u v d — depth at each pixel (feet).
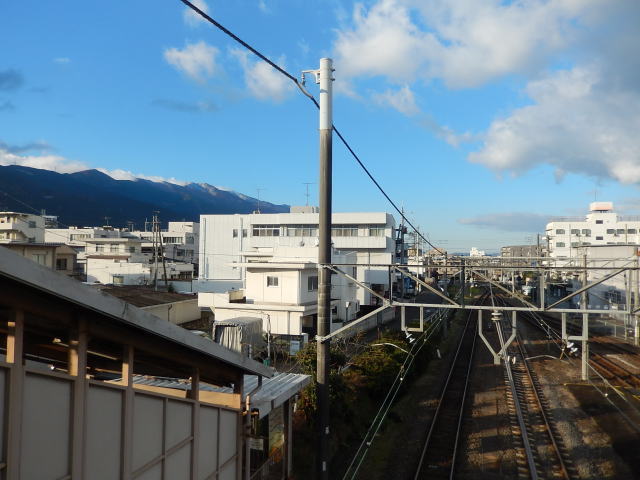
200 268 162.81
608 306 90.68
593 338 92.32
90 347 16.97
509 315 138.00
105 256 154.61
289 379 31.60
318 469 27.66
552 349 86.48
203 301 87.71
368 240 149.59
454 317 133.59
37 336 16.03
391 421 46.62
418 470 35.50
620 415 47.42
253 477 27.76
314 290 82.43
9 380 11.11
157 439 17.42
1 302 10.97
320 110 27.84
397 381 53.78
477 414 49.55
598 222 212.84
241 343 61.93
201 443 20.85
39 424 12.01
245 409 24.77
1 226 146.61
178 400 18.83
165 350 17.80
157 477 17.46
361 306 113.70
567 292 131.75
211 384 25.86
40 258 99.71
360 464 36.29
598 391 56.54
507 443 41.29
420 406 52.60
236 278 159.94
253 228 159.74
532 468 35.63
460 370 69.62
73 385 13.23
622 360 73.20
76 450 13.21
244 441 25.03
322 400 27.86
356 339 65.72
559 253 212.43
